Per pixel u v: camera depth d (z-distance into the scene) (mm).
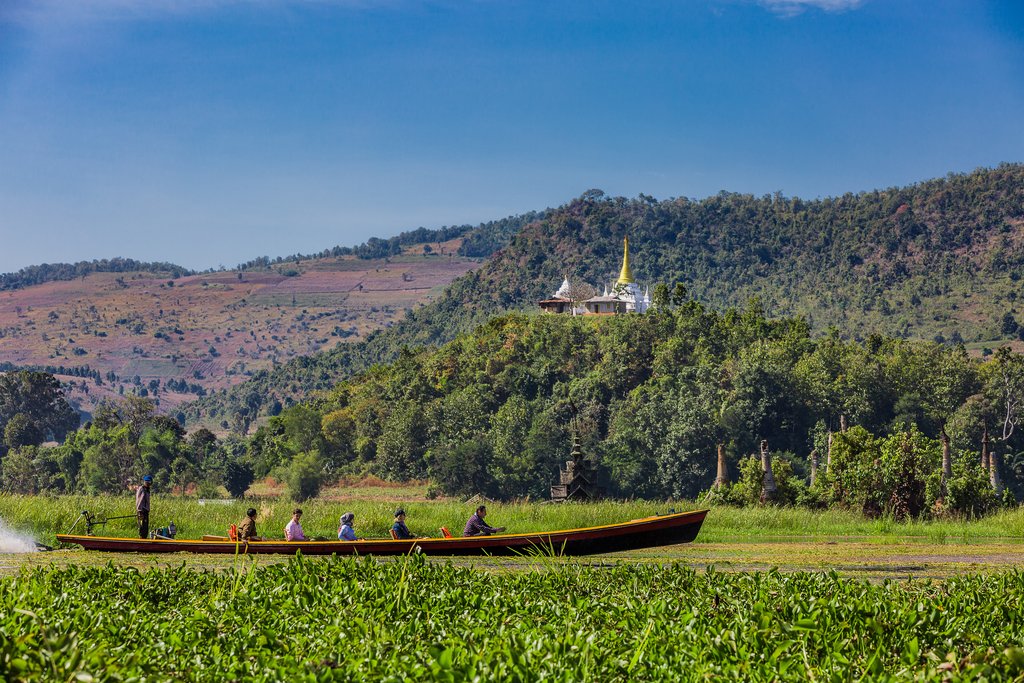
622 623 22188
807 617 22062
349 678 17562
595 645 19734
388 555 44250
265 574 29656
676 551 48469
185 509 63281
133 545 46062
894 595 25984
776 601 23859
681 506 68625
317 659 18734
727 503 88312
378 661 18562
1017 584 28047
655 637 20625
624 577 30047
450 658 17156
